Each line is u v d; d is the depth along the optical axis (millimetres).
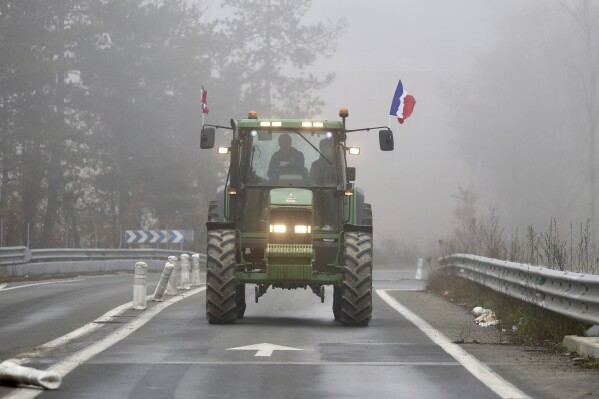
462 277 61344
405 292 65812
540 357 30859
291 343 34531
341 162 43438
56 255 87438
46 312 47188
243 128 43469
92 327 39875
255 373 26922
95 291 62000
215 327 40312
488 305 48312
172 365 28359
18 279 76125
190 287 67000
